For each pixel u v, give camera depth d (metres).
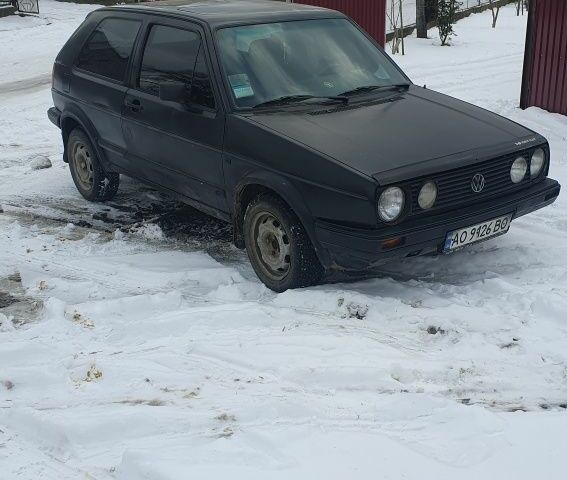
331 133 5.17
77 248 6.37
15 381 4.11
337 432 3.54
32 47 19.33
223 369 4.23
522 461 3.30
